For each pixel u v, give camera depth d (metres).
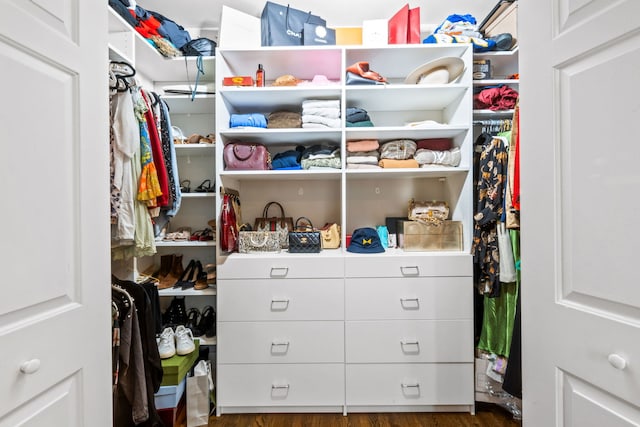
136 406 1.16
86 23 0.68
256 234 1.76
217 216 1.67
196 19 1.97
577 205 0.60
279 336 1.62
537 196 0.69
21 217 0.53
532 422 0.71
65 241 0.62
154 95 1.42
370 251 1.69
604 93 0.55
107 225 0.75
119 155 1.16
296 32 1.74
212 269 1.92
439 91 1.72
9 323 0.51
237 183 2.04
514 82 1.75
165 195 1.36
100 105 0.73
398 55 1.75
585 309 0.59
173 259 2.00
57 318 0.60
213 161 2.12
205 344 1.73
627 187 0.52
